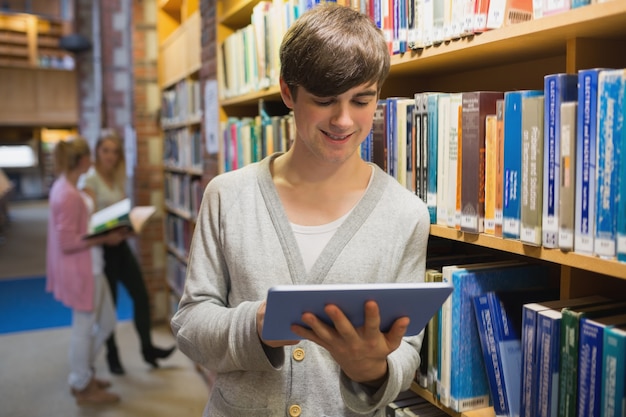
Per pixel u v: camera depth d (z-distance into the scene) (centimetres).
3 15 1445
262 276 119
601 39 119
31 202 1819
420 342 128
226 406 122
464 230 135
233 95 281
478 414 137
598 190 100
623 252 95
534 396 117
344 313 97
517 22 123
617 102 95
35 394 371
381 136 165
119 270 377
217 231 126
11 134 1831
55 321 530
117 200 419
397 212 123
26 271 763
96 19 1123
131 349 456
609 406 100
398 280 122
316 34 106
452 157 139
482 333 134
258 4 238
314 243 121
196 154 397
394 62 159
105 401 357
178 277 465
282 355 113
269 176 126
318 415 120
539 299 139
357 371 106
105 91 693
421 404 170
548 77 108
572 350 108
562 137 106
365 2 169
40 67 1466
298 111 113
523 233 117
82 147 347
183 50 417
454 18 134
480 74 176
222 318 115
